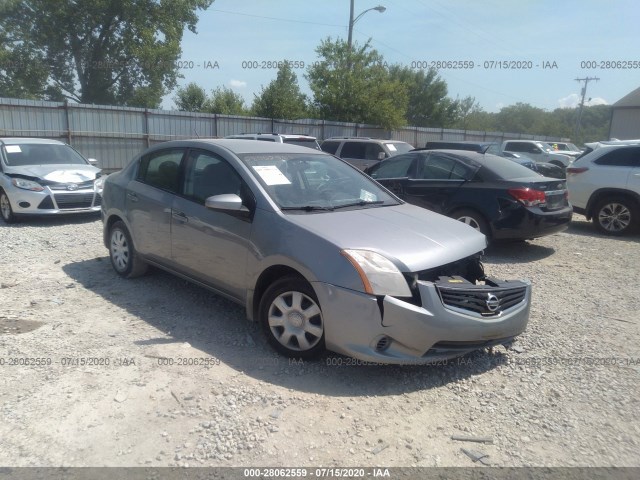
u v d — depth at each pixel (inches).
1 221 406.3
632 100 1487.5
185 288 235.8
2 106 705.0
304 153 217.3
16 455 120.5
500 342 168.1
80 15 1245.7
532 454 127.0
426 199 336.8
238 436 129.3
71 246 315.3
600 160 412.5
